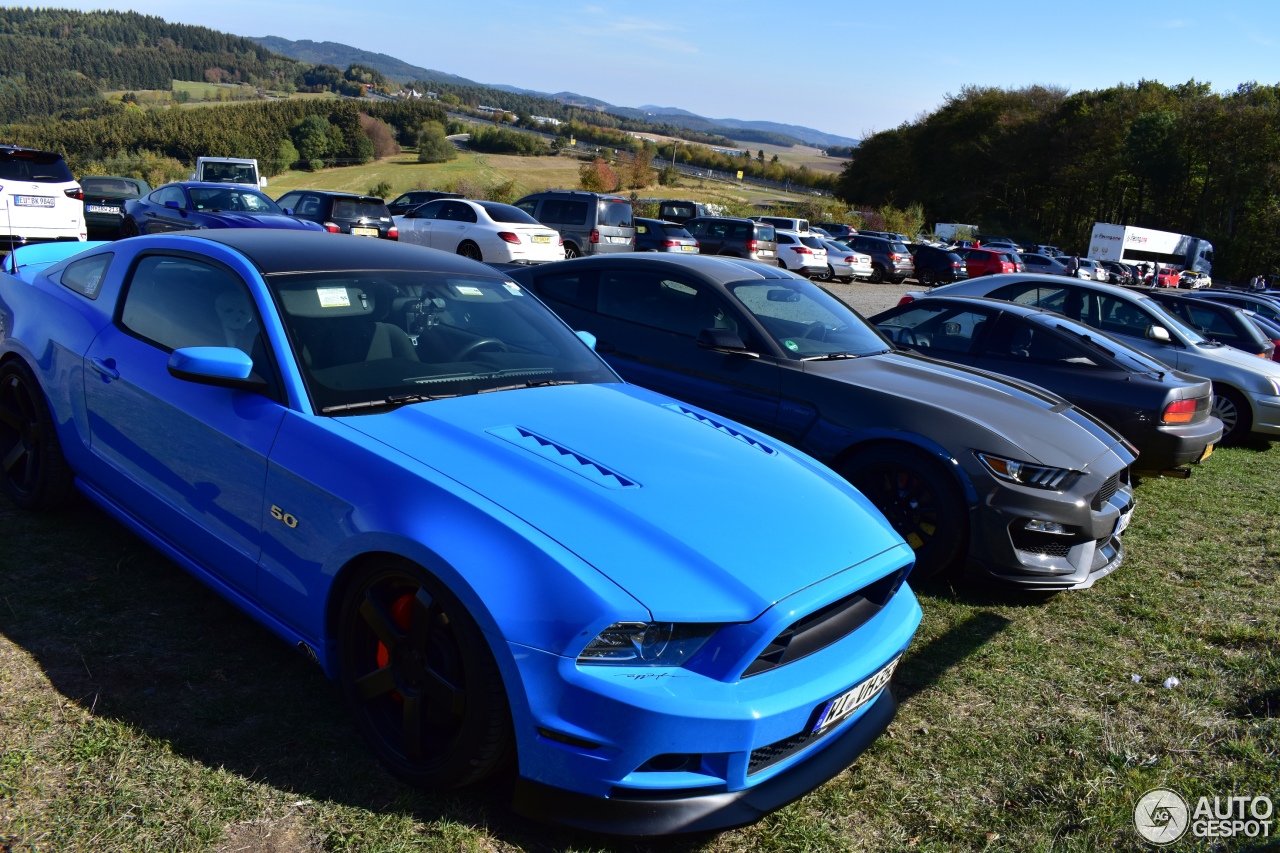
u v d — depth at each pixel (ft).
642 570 6.84
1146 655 12.05
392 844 6.91
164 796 7.18
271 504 8.48
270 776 7.59
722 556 7.22
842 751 7.91
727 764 6.84
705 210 110.73
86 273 12.16
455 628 7.00
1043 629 12.66
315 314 9.45
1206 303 35.12
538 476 7.68
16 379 12.30
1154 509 20.07
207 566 9.65
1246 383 28.07
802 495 8.61
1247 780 8.93
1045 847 7.66
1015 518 12.84
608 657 6.61
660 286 16.98
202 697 8.63
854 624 7.90
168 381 9.81
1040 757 9.24
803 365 14.98
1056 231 266.98
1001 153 268.62
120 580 10.89
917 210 203.92
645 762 6.64
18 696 8.29
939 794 8.43
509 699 6.75
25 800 6.97
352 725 8.47
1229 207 222.69
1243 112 216.54
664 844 7.34
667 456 8.64
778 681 7.06
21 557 11.19
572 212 65.05
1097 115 251.19
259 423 8.67
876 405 14.02
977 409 13.96
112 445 10.74
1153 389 19.35
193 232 11.21
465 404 9.07
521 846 7.10
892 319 23.24
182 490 9.64
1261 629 13.19
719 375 15.58
